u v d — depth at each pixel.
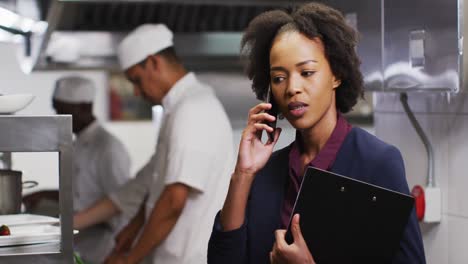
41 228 1.86
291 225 1.54
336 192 1.51
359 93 1.64
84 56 3.88
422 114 2.36
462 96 2.18
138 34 2.92
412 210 1.58
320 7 1.58
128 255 2.82
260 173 1.69
